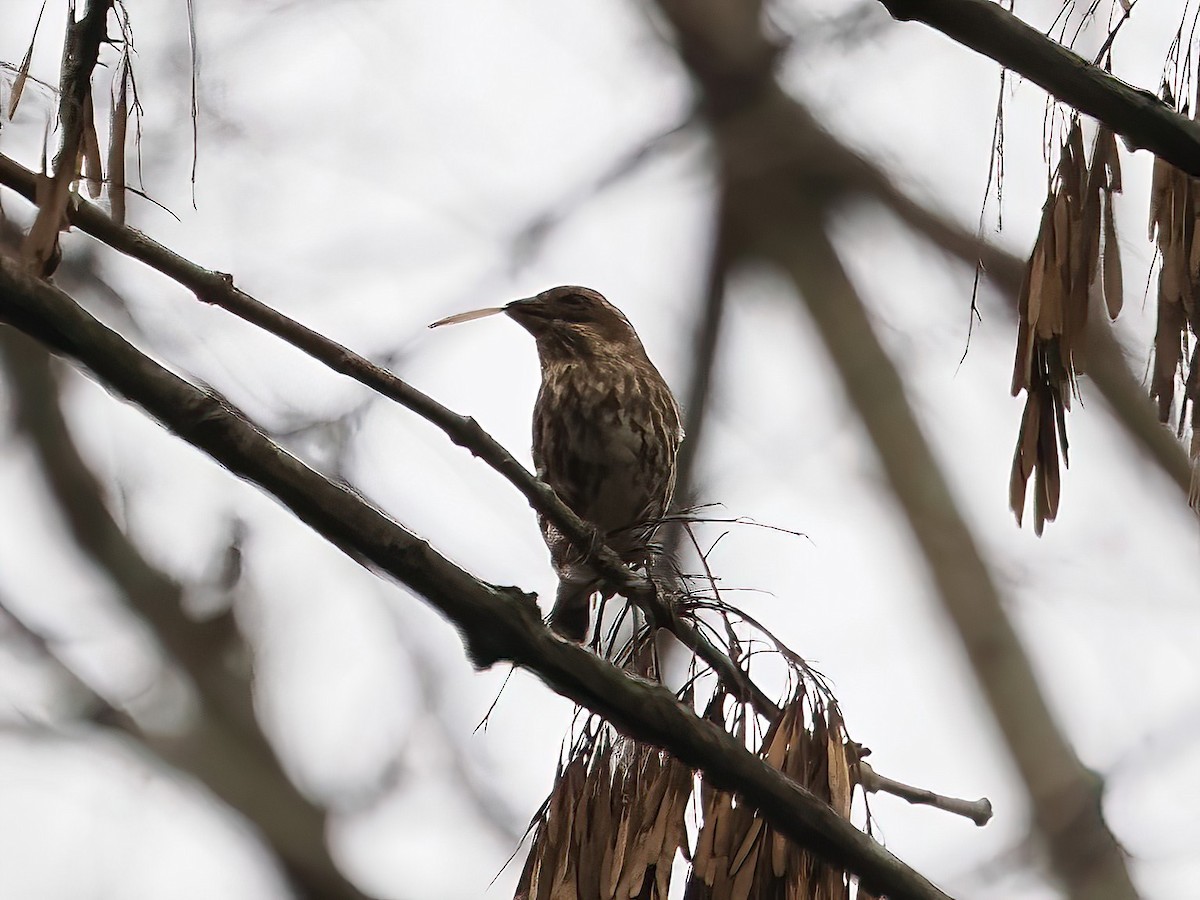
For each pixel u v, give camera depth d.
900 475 15.23
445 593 5.98
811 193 16.08
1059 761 13.48
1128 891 12.76
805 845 6.13
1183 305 6.02
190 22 6.05
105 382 5.65
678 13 15.72
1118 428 14.36
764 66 15.76
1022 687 14.06
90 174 5.84
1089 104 5.77
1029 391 5.99
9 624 13.14
